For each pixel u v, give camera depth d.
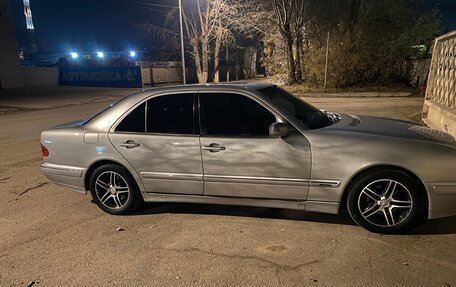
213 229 4.00
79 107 17.84
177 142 4.14
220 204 4.23
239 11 27.97
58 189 5.59
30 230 4.18
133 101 4.41
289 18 20.80
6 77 30.75
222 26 29.80
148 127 4.30
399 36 18.27
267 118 3.93
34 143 9.11
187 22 30.80
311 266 3.19
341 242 3.58
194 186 4.19
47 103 19.78
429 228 3.77
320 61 19.30
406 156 3.48
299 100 4.57
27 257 3.58
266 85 4.54
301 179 3.79
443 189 3.43
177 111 4.23
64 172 4.64
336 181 3.69
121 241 3.82
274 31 23.92
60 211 4.72
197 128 4.12
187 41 32.47
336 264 3.20
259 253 3.45
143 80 30.80
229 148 3.95
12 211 4.76
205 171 4.09
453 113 6.53
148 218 4.40
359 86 18.94
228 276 3.10
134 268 3.29
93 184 4.57
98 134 4.44
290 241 3.65
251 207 4.57
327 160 3.68
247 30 27.02
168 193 4.34
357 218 3.74
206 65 30.92
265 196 3.97
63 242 3.85
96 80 33.19
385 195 3.62
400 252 3.35
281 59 24.59
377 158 3.53
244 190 4.02
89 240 3.88
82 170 4.54
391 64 18.45
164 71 32.88
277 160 3.81
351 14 18.92
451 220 3.92
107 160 4.43
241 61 41.53
